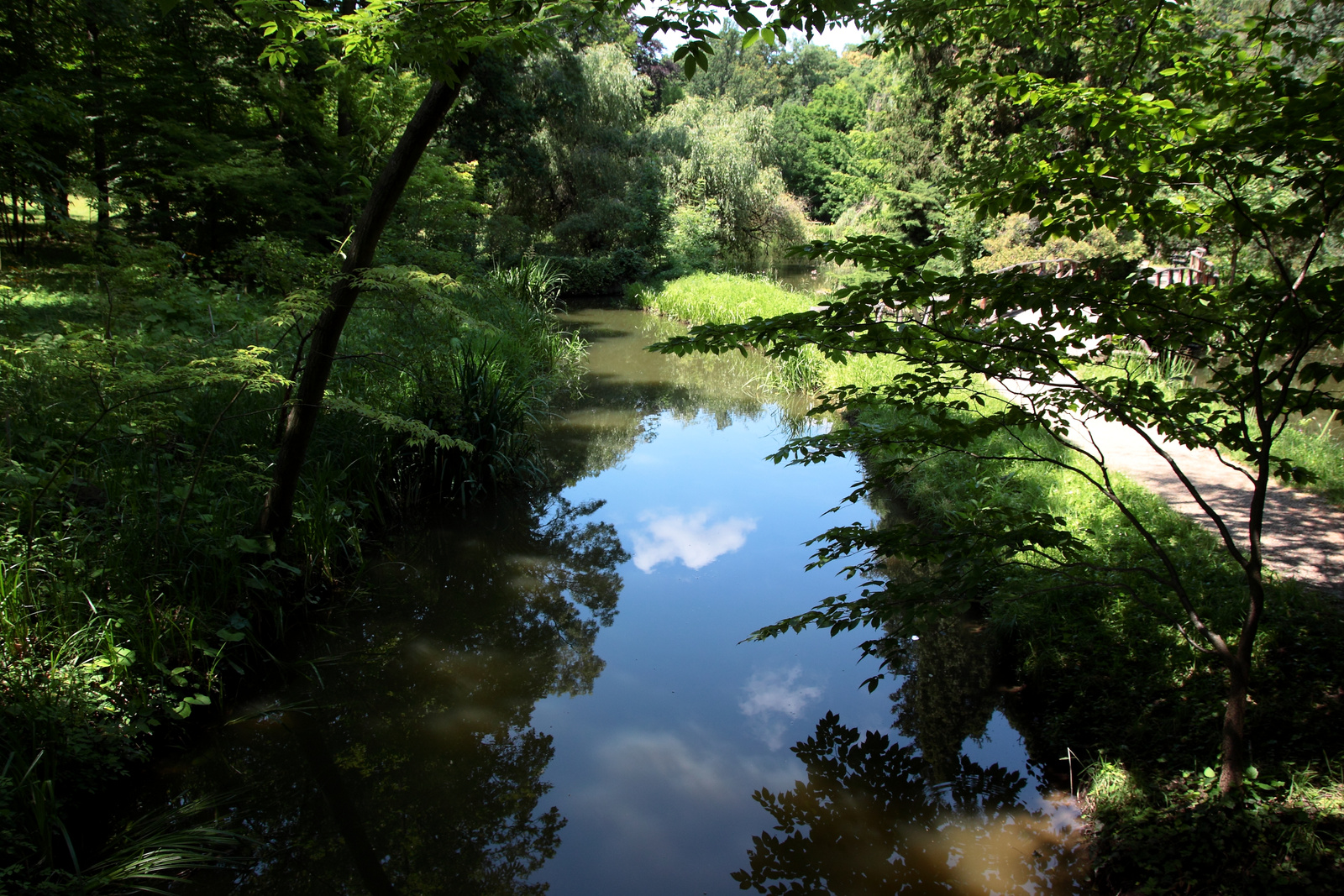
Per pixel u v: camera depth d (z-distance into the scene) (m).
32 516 3.85
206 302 6.94
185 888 3.10
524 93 20.73
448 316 5.14
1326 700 3.12
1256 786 2.70
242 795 3.63
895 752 3.97
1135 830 2.85
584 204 24.38
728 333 2.72
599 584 6.05
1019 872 3.04
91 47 10.82
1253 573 2.56
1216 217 2.40
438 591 5.80
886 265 2.55
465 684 4.64
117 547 4.18
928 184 19.30
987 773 3.66
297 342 7.02
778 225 29.80
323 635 4.99
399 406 6.95
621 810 3.62
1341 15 7.26
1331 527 4.95
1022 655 4.30
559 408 11.04
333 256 4.70
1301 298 2.35
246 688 4.39
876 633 5.17
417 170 11.77
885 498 7.18
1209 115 2.29
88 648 3.65
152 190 10.34
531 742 4.12
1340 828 2.51
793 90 52.72
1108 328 2.55
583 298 22.81
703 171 27.20
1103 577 4.21
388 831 3.50
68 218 4.95
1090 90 2.48
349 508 6.03
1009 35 5.08
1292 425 7.46
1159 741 3.26
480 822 3.56
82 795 3.35
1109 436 7.32
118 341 4.18
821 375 12.04
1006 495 5.71
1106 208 2.51
